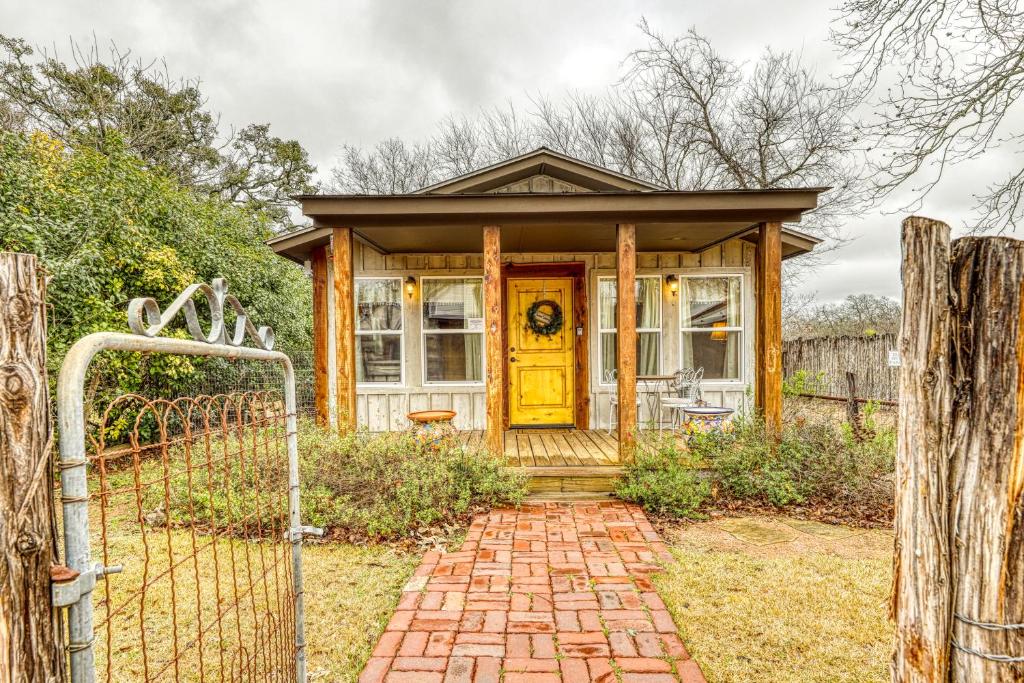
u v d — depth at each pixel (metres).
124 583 3.20
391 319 6.89
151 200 6.91
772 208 4.86
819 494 4.59
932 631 1.22
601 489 4.86
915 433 1.24
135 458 1.16
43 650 0.87
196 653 2.49
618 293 5.01
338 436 4.91
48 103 9.22
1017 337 1.14
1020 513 1.15
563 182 6.62
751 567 3.34
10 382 0.84
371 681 2.21
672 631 2.58
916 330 1.24
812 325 18.00
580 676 2.22
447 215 4.92
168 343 1.23
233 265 8.20
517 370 7.06
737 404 6.66
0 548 0.81
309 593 3.06
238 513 4.02
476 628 2.62
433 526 4.07
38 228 5.19
